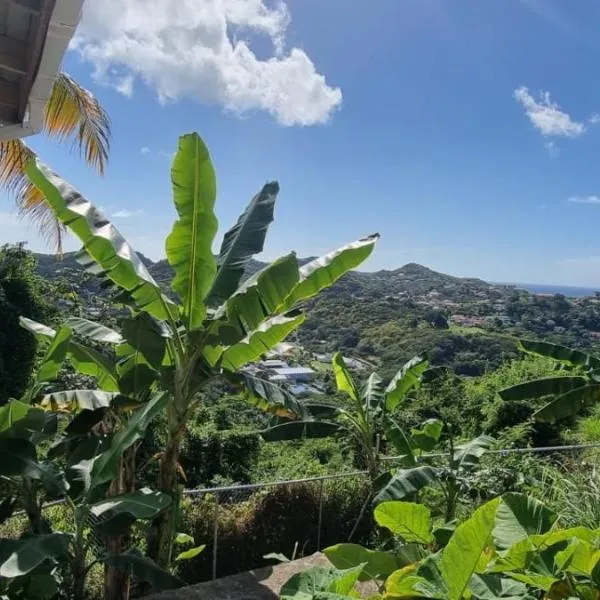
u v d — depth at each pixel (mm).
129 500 3176
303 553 5582
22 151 9133
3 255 12969
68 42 3352
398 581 2314
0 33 4043
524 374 12047
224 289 4375
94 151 9625
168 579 3291
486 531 2094
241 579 4238
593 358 6168
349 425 6137
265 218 4785
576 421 11258
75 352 4094
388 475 5305
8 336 11938
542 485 5656
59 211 3627
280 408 4664
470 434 9711
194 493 4934
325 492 5840
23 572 2625
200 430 9258
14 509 3713
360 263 4176
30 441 3443
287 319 3969
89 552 4598
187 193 3883
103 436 3904
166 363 4156
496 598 2062
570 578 2230
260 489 5676
